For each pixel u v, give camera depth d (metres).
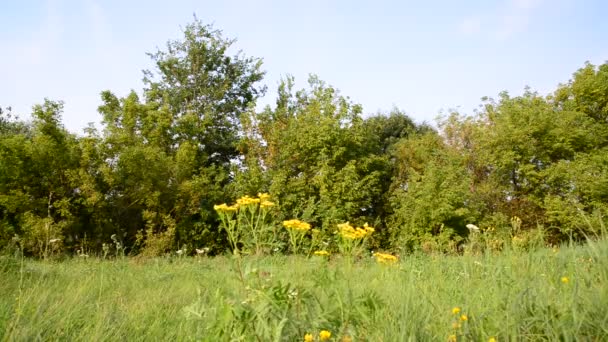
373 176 19.53
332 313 2.39
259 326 2.21
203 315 2.76
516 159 17.48
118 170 16.75
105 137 17.17
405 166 21.08
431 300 3.10
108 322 3.47
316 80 21.36
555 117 17.72
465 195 16.55
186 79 24.02
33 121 15.98
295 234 3.03
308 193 18.25
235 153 24.02
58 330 3.12
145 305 4.55
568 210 15.30
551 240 10.47
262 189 18.38
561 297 2.55
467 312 2.63
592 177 15.49
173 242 16.77
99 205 15.89
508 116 17.86
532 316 2.41
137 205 17.19
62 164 15.63
